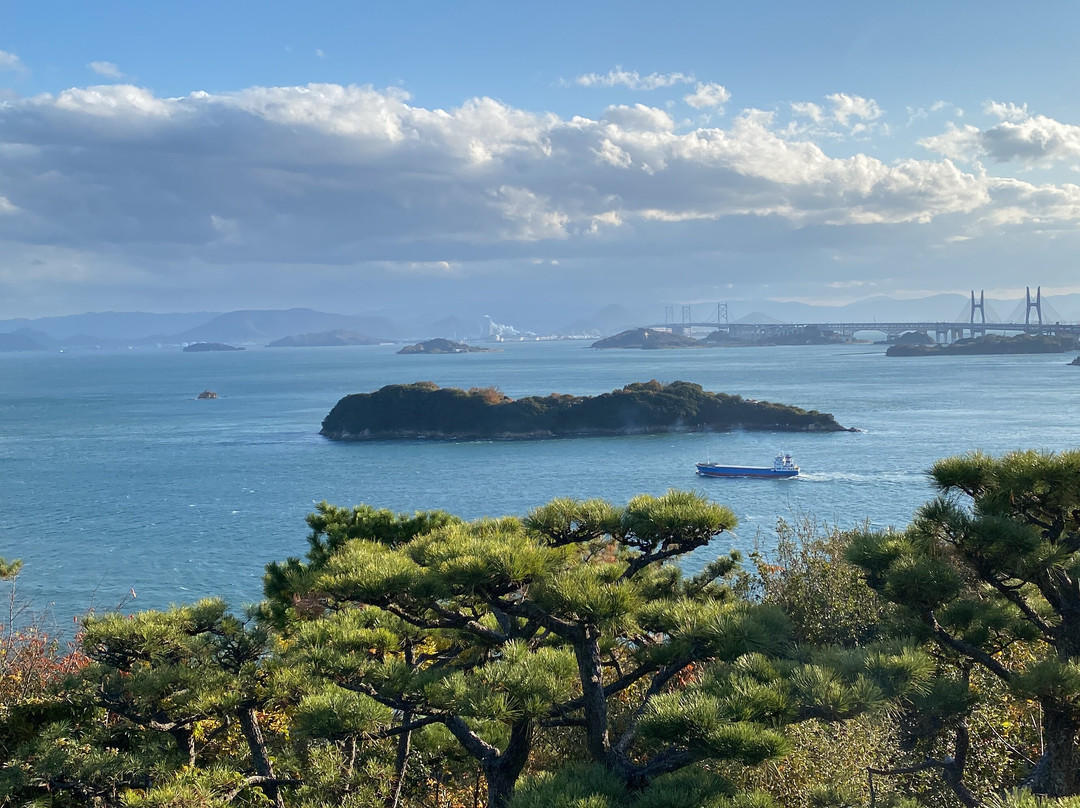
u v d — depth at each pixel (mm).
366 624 12242
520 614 10031
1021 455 10266
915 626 10922
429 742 13602
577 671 11422
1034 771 9367
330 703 10164
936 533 10188
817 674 8797
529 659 9961
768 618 10102
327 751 13336
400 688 10031
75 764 12555
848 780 10117
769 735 7992
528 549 9922
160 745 13477
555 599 9398
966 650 10125
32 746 13031
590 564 12258
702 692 8797
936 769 11531
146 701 12656
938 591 9664
